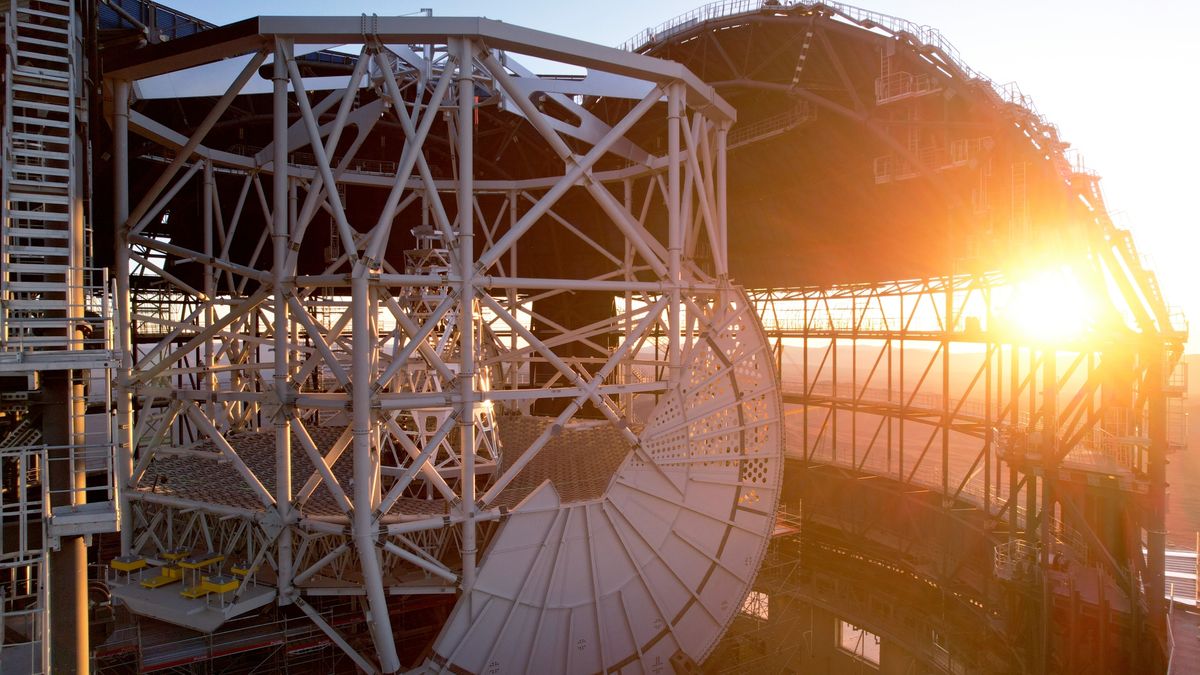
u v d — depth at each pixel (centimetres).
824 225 4616
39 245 1445
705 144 2620
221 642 1977
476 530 2158
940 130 3378
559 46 1947
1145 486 2517
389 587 1997
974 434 3825
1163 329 2536
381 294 2066
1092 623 2606
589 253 5281
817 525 4384
